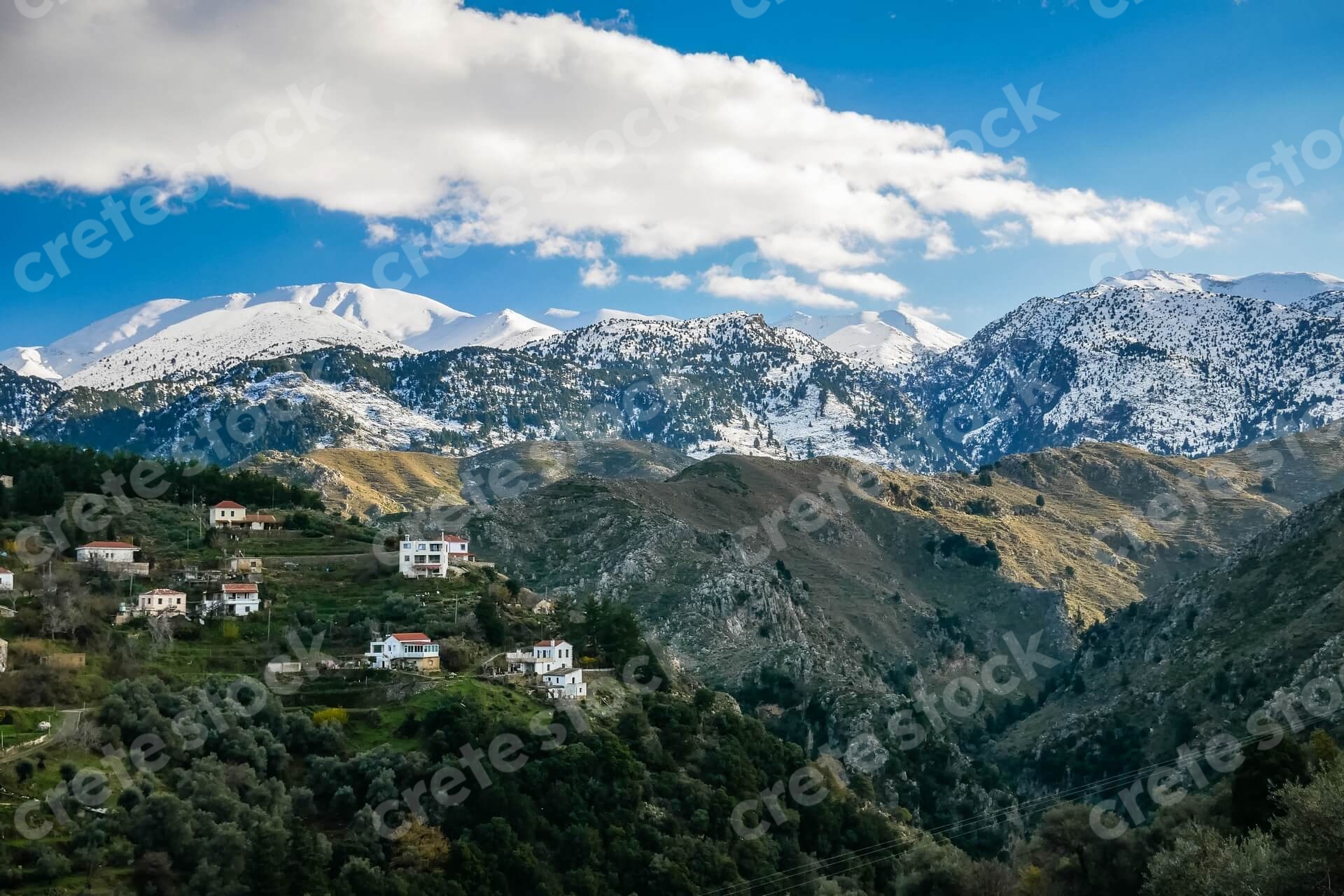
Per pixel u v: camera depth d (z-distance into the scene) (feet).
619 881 598.75
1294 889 402.72
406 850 552.41
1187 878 466.29
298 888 505.66
